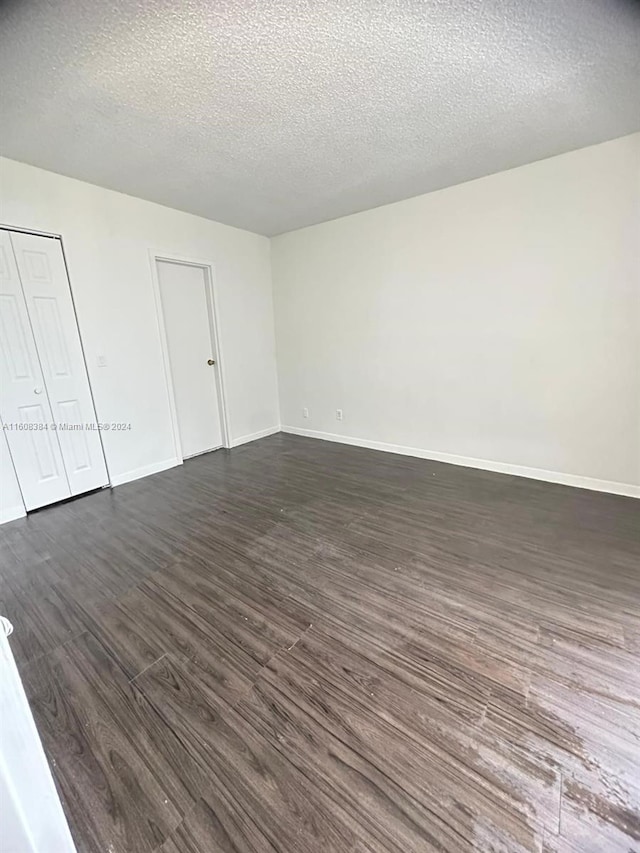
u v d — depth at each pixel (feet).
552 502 8.89
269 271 15.01
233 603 5.93
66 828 2.72
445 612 5.55
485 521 8.13
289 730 3.99
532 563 6.61
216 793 3.47
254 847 3.09
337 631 5.29
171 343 12.47
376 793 3.42
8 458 8.81
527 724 3.93
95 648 5.16
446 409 11.66
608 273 8.56
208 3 4.33
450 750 3.73
